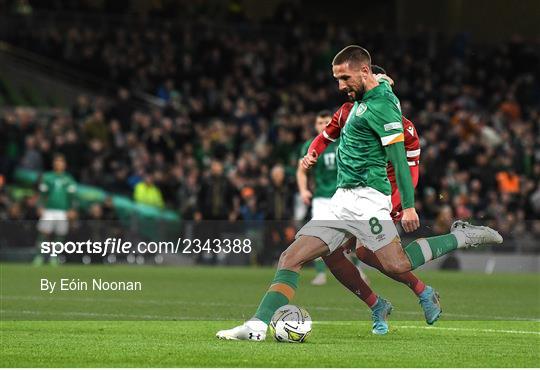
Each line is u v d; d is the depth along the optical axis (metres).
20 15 114.19
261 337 30.41
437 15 135.62
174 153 92.88
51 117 98.88
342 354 27.59
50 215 80.12
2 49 109.12
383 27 138.62
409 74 118.94
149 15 122.12
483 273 79.94
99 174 87.62
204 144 92.44
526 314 43.69
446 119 103.38
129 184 87.44
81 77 109.44
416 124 100.88
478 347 29.91
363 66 30.58
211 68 111.31
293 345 29.61
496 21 132.12
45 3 116.06
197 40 119.12
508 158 94.12
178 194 86.00
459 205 88.62
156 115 97.31
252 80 110.44
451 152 96.88
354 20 142.12
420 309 45.53
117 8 118.88
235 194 84.00
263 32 123.62
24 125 92.19
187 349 28.30
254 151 92.38
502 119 107.56
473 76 121.25
